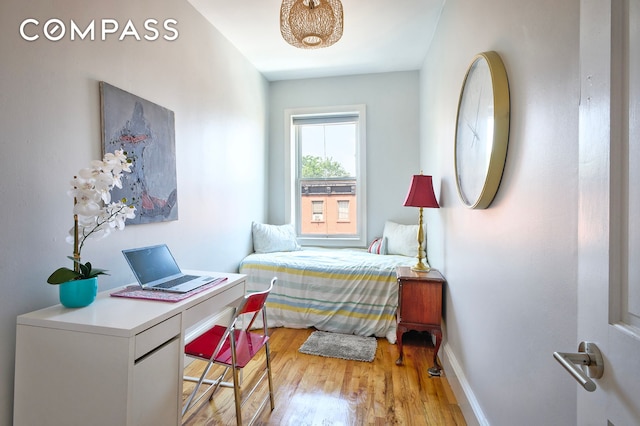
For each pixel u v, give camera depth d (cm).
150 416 117
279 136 397
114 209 140
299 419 171
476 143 153
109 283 168
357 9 248
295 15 205
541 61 99
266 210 389
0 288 120
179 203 224
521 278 112
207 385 204
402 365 230
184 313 136
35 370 115
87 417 111
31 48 130
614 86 56
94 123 159
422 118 353
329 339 269
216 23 265
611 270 56
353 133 393
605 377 57
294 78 392
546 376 95
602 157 59
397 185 375
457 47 204
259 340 172
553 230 92
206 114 258
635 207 52
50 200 138
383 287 278
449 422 169
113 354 108
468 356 175
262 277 300
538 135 101
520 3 114
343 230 396
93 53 158
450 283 218
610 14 56
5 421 121
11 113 124
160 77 205
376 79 379
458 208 198
